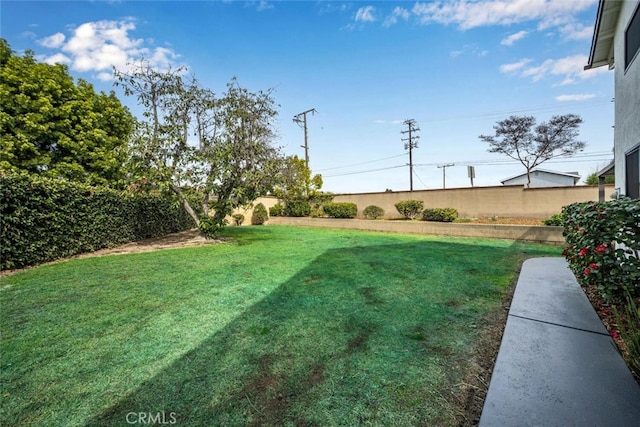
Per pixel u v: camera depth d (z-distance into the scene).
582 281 3.74
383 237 10.25
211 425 1.80
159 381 2.23
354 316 3.38
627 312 2.48
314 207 16.69
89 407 1.96
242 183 8.96
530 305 3.60
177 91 8.38
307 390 2.10
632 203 3.05
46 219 6.07
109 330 3.07
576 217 3.88
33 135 10.55
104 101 12.79
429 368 2.35
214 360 2.51
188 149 8.48
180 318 3.36
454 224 10.39
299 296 4.07
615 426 1.67
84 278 4.95
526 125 20.56
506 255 6.75
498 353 2.52
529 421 1.74
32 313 3.49
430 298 3.95
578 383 2.08
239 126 8.77
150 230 10.02
